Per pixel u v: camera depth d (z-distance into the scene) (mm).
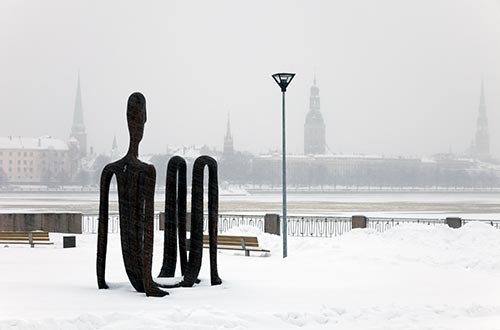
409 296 15750
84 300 14734
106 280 17984
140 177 15859
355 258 23156
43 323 11883
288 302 14719
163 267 17812
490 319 13375
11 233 27984
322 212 79312
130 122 16188
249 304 14430
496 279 18688
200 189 16906
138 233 15812
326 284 17406
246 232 30141
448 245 26000
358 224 35312
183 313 12711
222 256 24344
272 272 19703
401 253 24266
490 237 26766
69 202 128125
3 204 114250
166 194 17781
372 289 16656
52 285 16969
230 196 194375
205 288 16547
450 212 82062
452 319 13367
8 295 15359
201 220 16906
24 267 20938
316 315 13172
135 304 14273
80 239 30922
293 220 47125
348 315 13516
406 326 12547
